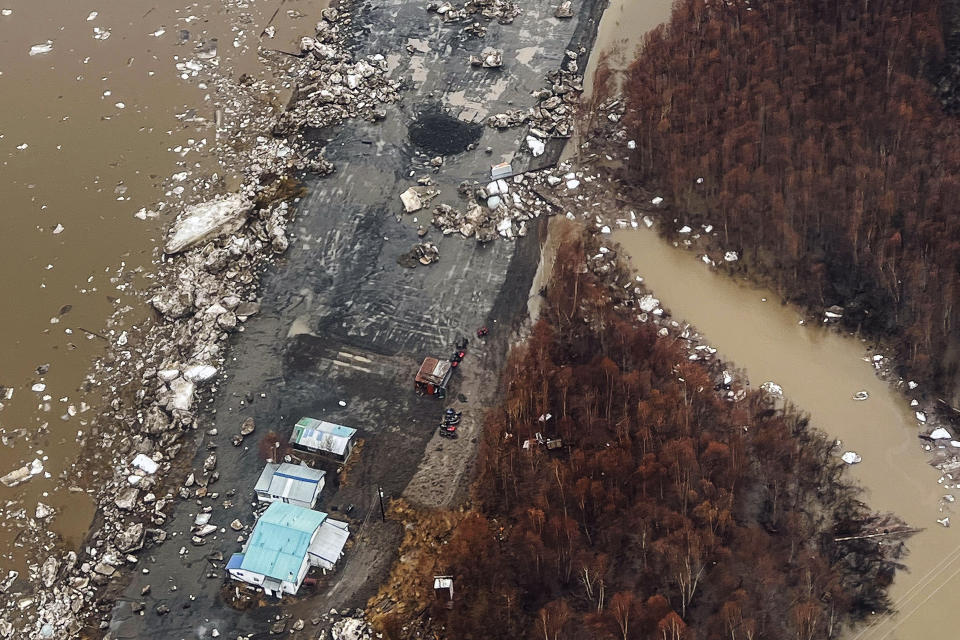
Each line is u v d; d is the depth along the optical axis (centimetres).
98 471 6216
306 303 7069
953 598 5409
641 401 6162
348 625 5403
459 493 5975
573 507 5747
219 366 6712
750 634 5106
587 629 5259
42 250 7469
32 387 6644
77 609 5600
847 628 5338
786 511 5797
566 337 6762
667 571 5475
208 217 7519
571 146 8100
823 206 7288
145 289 7175
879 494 5912
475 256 7344
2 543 5912
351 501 5972
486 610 5378
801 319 6912
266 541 5634
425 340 6819
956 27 8112
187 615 5547
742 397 6438
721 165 7669
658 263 7306
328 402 6481
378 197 7744
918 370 6469
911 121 7525
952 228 6944
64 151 8219
